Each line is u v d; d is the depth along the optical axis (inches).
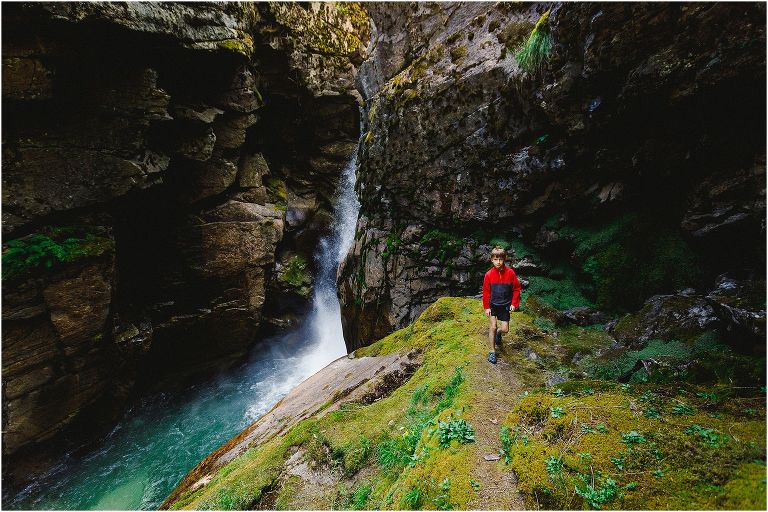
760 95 198.7
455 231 411.8
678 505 108.6
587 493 119.4
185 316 603.2
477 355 231.3
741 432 127.1
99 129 441.7
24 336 410.3
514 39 337.7
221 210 631.8
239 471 228.1
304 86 719.7
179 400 633.0
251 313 674.8
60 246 417.1
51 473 458.6
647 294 269.4
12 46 368.5
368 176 508.4
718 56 200.7
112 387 511.8
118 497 439.2
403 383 249.9
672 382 175.8
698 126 229.6
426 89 413.1
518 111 332.8
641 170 263.7
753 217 214.5
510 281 226.7
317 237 842.8
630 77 237.0
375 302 479.2
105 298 461.4
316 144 819.4
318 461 201.2
